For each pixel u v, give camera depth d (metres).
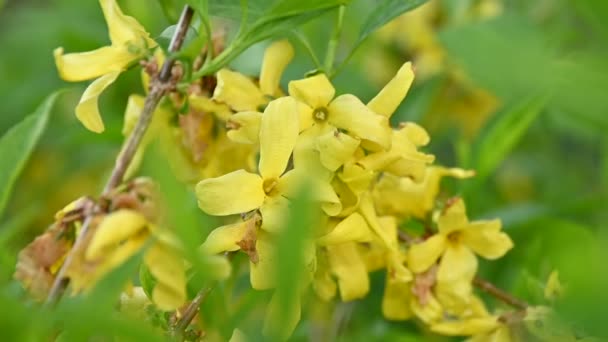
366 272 0.53
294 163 0.50
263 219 0.48
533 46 0.56
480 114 0.76
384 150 0.50
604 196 0.62
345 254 0.53
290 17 0.52
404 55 0.77
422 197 0.55
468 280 0.54
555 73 0.51
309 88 0.50
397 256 0.53
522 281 0.58
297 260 0.43
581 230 0.61
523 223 0.63
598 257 0.44
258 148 0.55
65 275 0.45
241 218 0.49
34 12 0.86
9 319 0.43
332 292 0.53
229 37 0.63
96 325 0.43
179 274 0.45
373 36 0.77
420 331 0.63
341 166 0.50
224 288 0.53
